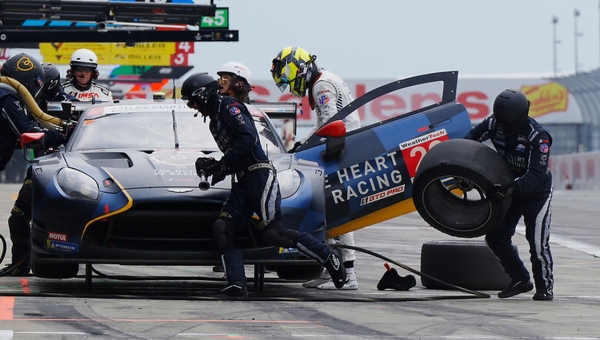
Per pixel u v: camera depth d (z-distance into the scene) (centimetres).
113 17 5859
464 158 2262
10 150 2702
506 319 1992
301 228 2244
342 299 2272
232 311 2030
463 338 1741
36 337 1658
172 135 2531
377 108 14950
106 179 2214
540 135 2306
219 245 2170
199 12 5956
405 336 1748
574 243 4491
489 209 2291
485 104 17350
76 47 12050
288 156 2447
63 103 2683
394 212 2505
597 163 14975
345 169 2464
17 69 2684
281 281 2747
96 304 2103
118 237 2194
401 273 3080
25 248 2791
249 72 2681
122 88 13438
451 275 2566
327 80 2664
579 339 1745
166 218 2181
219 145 2197
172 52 12288
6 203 7862
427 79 2553
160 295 2330
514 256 2403
